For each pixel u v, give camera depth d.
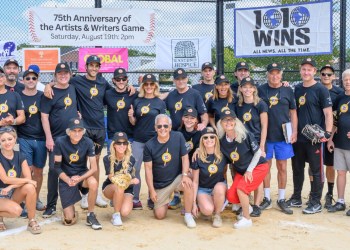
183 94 6.54
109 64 9.95
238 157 5.77
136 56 10.77
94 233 5.45
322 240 5.22
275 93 6.37
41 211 6.46
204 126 6.27
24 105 6.17
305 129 6.20
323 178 6.42
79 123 5.63
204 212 5.79
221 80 6.34
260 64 14.39
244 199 5.69
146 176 5.95
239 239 5.25
